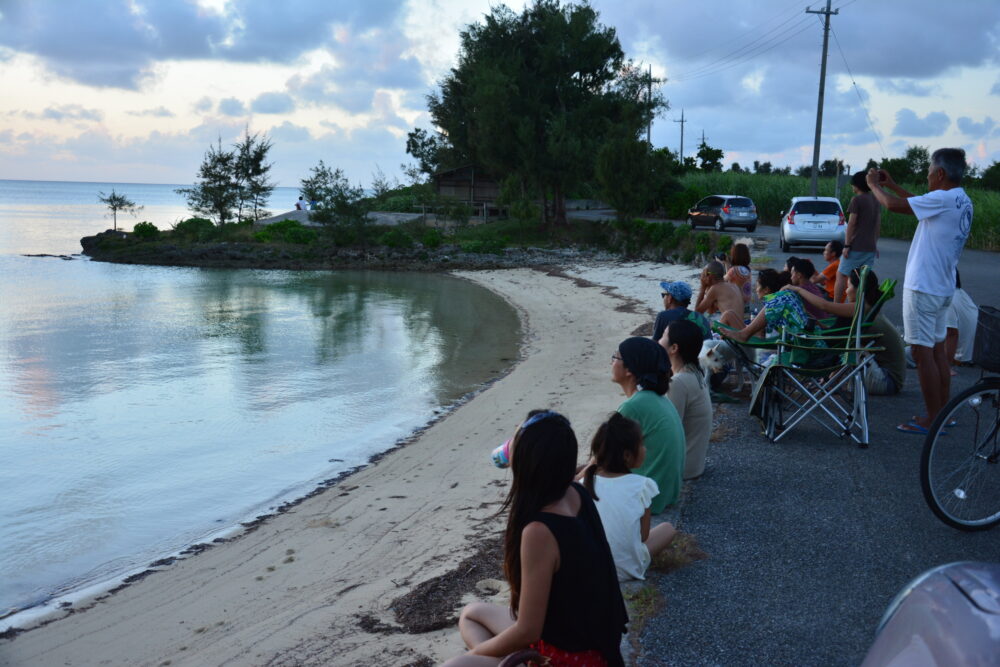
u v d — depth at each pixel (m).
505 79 39.75
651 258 33.75
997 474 4.94
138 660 5.22
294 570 6.60
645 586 4.29
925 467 4.78
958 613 1.77
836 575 4.44
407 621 5.11
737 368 8.48
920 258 6.05
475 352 17.53
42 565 7.04
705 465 6.13
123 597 6.36
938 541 4.82
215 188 50.22
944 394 6.48
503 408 12.19
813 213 25.05
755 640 3.81
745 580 4.41
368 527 7.53
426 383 14.39
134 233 50.19
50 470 9.66
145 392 13.74
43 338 19.44
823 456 6.39
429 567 6.21
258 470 9.63
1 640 5.72
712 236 30.39
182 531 7.79
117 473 9.56
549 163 40.75
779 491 5.67
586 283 29.00
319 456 10.16
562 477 2.70
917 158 48.22
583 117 40.28
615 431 4.25
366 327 21.19
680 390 5.79
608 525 4.21
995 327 5.08
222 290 30.34
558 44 40.22
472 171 50.50
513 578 2.80
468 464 9.43
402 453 10.13
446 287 31.19
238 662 4.93
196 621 5.75
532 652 2.73
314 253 40.38
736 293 8.54
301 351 17.69
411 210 57.22
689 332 5.90
